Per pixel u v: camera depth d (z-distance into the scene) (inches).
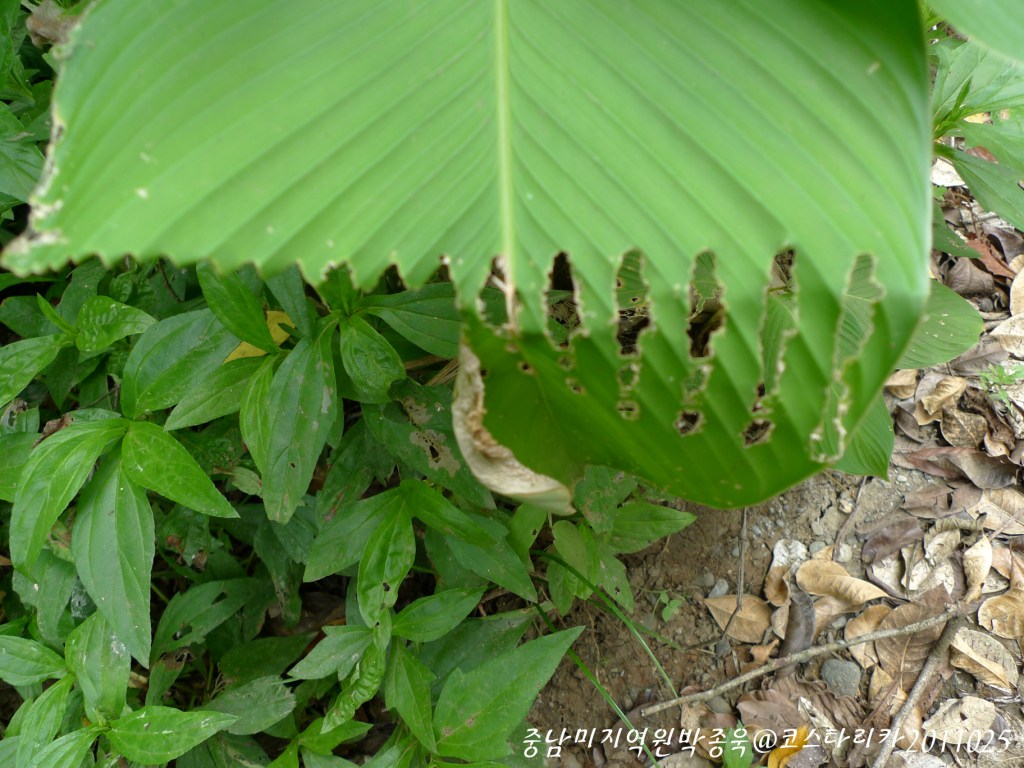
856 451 18.3
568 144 12.2
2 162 16.9
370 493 22.7
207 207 11.8
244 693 18.3
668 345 11.7
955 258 26.0
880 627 23.1
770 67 12.1
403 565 16.9
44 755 15.9
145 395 16.4
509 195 12.2
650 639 23.5
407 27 12.7
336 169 12.1
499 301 16.3
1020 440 23.8
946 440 24.4
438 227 12.2
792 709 22.5
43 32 13.9
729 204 11.8
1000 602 22.6
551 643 16.8
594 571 19.8
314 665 17.0
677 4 12.4
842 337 17.7
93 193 11.5
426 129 12.4
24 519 15.5
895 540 23.6
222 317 16.1
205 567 20.7
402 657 17.5
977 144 17.8
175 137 11.9
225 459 18.6
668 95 12.2
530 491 12.9
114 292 18.8
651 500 22.5
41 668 16.9
